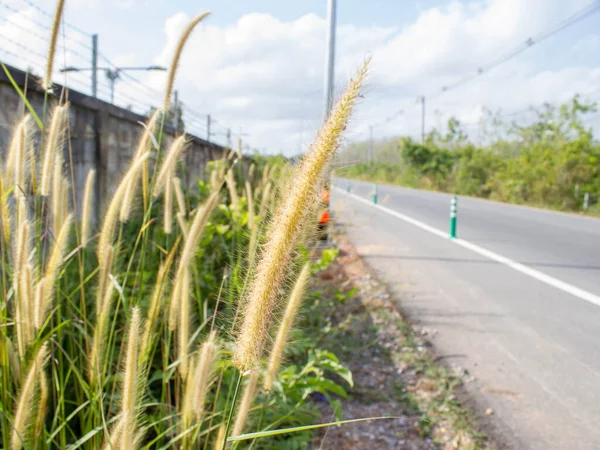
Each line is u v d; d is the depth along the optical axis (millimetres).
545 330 4809
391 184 43625
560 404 3346
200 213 1713
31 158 1987
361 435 2871
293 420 2732
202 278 3721
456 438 2867
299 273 1454
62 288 2645
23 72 3498
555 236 11117
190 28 2105
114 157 5363
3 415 1626
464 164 31875
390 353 4078
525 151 26000
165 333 2447
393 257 8344
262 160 11195
